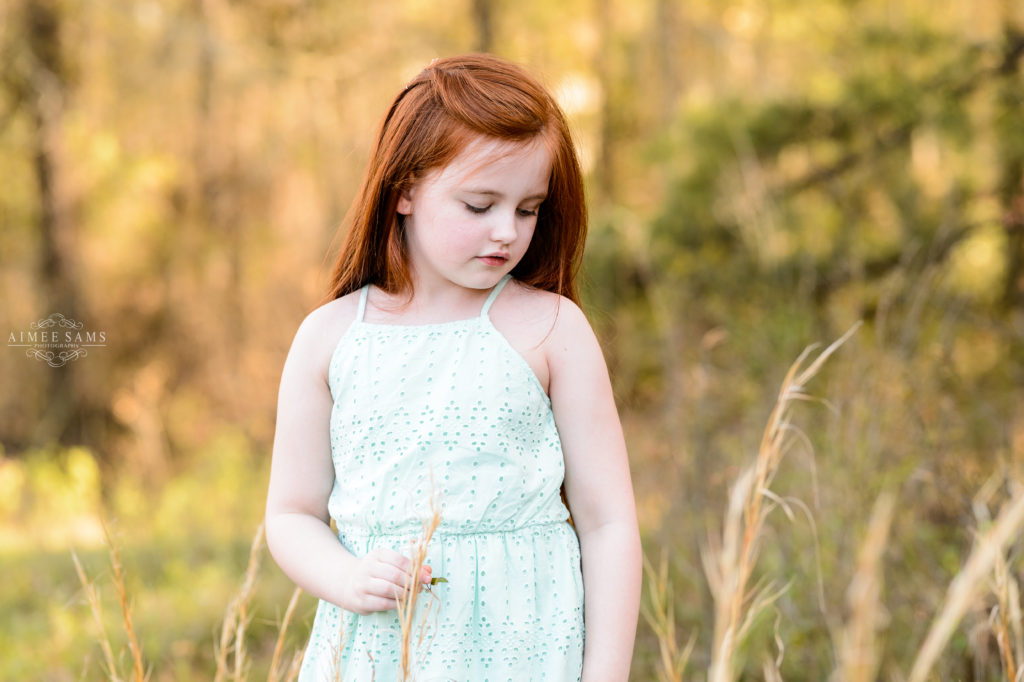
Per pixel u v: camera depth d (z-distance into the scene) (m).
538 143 1.90
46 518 9.18
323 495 2.00
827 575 3.18
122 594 2.06
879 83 6.55
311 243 16.62
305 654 1.98
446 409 1.90
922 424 3.51
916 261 6.01
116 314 14.48
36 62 12.23
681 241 6.73
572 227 2.07
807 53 9.48
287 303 15.82
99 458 12.68
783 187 6.73
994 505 3.02
